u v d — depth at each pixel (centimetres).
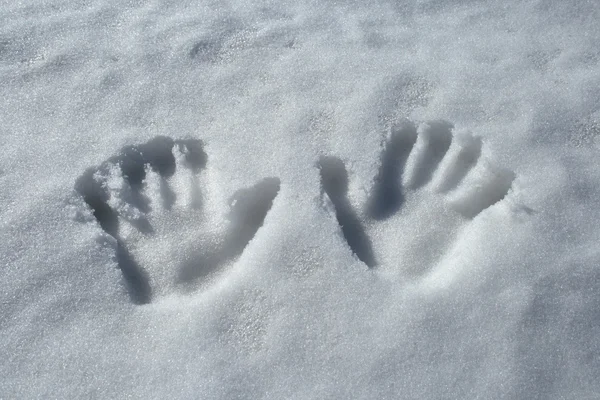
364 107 85
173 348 71
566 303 74
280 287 74
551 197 79
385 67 88
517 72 88
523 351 72
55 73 85
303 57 88
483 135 83
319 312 73
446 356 71
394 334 72
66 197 77
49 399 69
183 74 86
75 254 74
